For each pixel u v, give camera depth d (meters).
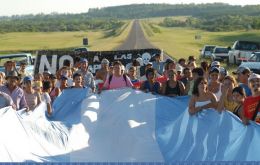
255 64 29.59
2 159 8.76
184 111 11.96
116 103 13.19
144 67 21.08
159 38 109.50
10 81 11.92
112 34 142.50
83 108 13.12
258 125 8.42
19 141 9.75
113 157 10.79
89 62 22.53
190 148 10.41
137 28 184.12
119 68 13.89
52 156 10.23
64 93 13.51
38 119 11.59
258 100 9.02
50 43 100.38
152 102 13.16
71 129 11.74
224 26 173.25
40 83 12.46
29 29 190.75
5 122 9.62
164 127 12.40
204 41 95.38
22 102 11.97
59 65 22.67
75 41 106.12
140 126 12.42
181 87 13.60
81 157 10.57
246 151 8.51
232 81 10.62
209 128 9.83
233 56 45.06
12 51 68.75
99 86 15.84
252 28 148.75
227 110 9.88
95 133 12.16
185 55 56.12
